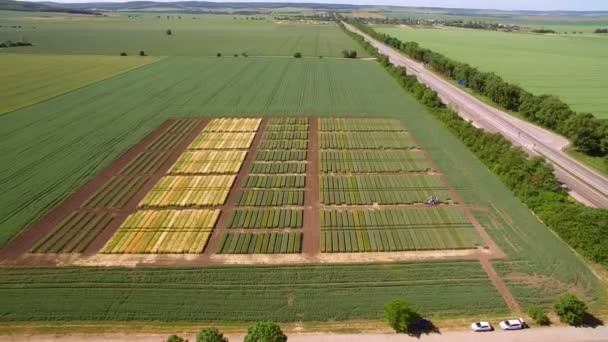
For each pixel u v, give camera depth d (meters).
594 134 74.62
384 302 41.41
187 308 40.78
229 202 59.66
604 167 70.62
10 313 39.97
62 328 38.44
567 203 55.16
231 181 65.12
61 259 47.22
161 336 37.72
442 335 37.59
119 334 37.88
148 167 70.00
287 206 58.69
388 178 67.00
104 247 49.31
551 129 90.94
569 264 46.41
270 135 85.12
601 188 63.97
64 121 91.75
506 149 70.56
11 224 53.53
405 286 43.50
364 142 81.81
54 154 74.62
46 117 94.06
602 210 50.09
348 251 48.94
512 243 50.28
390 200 60.19
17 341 37.06
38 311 40.25
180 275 44.88
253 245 49.75
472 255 48.31
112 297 41.91
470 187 64.06
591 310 40.09
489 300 41.59
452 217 55.88
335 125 91.38
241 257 47.81
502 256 48.00
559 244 49.97
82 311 40.25
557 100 92.50
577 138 76.25
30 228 52.84
